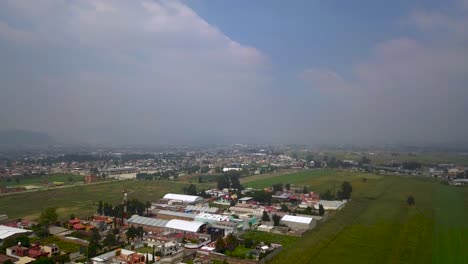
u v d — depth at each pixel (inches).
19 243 3941.9
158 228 4901.6
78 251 3922.2
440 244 4116.6
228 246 4020.7
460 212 5787.4
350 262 3572.8
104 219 5413.4
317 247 4092.0
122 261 3548.2
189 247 4099.4
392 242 4227.4
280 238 4527.6
